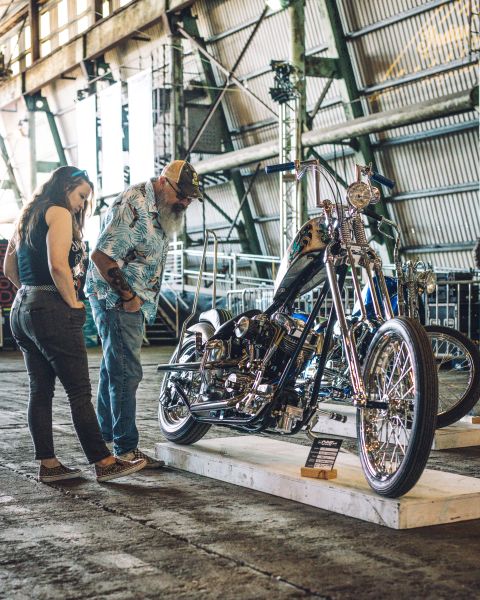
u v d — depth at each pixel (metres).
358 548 2.86
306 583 2.50
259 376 3.83
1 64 28.56
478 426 5.25
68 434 5.51
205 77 20.75
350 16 16.62
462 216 16.39
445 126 15.88
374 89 16.78
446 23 15.02
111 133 22.27
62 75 26.25
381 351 3.48
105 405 4.47
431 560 2.72
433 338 5.06
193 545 2.91
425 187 16.78
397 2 15.70
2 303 19.06
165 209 4.26
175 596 2.40
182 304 21.31
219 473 4.04
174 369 4.39
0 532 3.08
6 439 5.34
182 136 20.30
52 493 3.75
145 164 20.30
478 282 10.74
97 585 2.50
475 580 2.53
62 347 3.88
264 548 2.86
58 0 26.75
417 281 5.06
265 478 3.75
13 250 4.03
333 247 3.70
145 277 4.30
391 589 2.45
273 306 4.04
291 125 15.92
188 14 20.28
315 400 3.73
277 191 20.42
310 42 17.81
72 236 3.93
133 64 23.62
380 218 4.10
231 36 19.86
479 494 3.30
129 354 4.27
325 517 3.30
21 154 30.47
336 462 3.95
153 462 4.35
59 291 3.82
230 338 4.11
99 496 3.68
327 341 3.75
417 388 3.11
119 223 4.20
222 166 18.97
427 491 3.32
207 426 4.43
